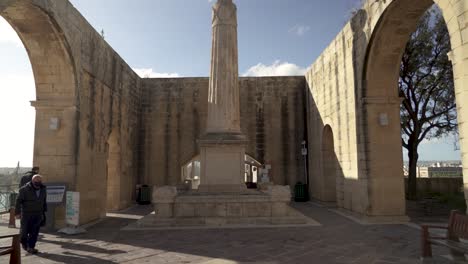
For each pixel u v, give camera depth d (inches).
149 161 749.9
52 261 249.1
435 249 276.8
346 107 507.2
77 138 409.1
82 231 362.9
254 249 277.1
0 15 339.3
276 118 768.9
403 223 407.5
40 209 285.3
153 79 776.3
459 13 243.0
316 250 273.7
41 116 409.4
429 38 622.8
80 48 422.6
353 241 307.0
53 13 351.9
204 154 434.0
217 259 247.0
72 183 400.5
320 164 652.1
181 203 399.9
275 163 756.0
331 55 580.4
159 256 258.1
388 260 244.5
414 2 356.8
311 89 716.7
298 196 711.7
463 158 237.5
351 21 484.1
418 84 652.7
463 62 239.1
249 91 779.4
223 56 456.8
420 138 666.2
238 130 453.7
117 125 593.9
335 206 594.6
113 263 240.8
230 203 400.8
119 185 602.5
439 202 569.3
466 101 235.6
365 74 446.6
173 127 761.6
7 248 198.2
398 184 432.1
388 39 411.5
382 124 438.9
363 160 443.2
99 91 498.0
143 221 388.2
